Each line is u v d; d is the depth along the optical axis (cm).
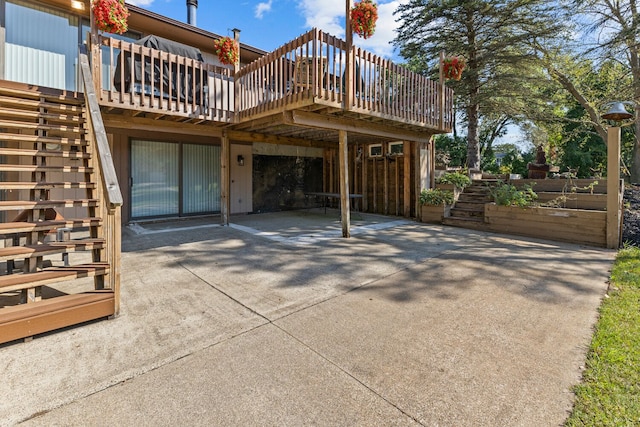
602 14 1083
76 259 480
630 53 1188
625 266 433
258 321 281
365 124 666
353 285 370
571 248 551
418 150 841
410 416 172
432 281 382
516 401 182
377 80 597
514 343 243
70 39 688
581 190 721
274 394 189
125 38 750
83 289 348
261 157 1003
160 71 530
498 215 695
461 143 2352
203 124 696
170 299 329
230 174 934
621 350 228
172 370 211
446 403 181
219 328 268
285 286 367
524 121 1505
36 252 280
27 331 237
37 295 275
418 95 703
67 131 438
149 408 177
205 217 884
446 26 1141
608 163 552
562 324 272
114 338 250
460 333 259
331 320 283
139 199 780
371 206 1031
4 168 350
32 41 644
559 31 1059
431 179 888
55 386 193
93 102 412
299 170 1099
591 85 1401
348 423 167
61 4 665
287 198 1070
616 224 543
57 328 253
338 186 1125
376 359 224
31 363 216
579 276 396
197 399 184
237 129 756
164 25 756
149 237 628
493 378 202
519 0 1020
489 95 1134
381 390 192
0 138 375
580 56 1170
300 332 262
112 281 285
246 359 224
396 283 375
